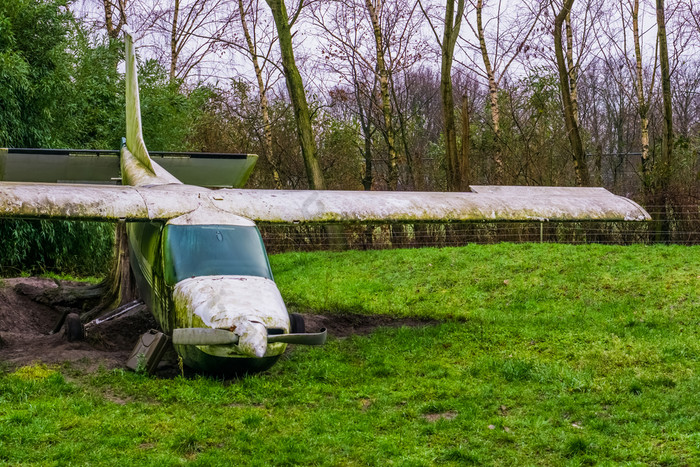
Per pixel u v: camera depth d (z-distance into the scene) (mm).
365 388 6660
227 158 11594
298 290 12648
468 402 6160
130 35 10977
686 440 5184
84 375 6992
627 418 5695
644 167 19812
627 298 10672
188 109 23672
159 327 8164
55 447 4934
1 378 6703
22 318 10812
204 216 7922
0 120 15250
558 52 19469
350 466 4887
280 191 9164
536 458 5027
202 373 7094
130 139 11156
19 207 7234
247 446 5129
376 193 9609
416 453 5102
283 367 7414
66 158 11117
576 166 19750
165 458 4828
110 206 7656
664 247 13781
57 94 16672
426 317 10547
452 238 17047
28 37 16422
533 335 8602
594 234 16344
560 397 6250
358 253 15352
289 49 19203
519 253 13711
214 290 6805
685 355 7508
